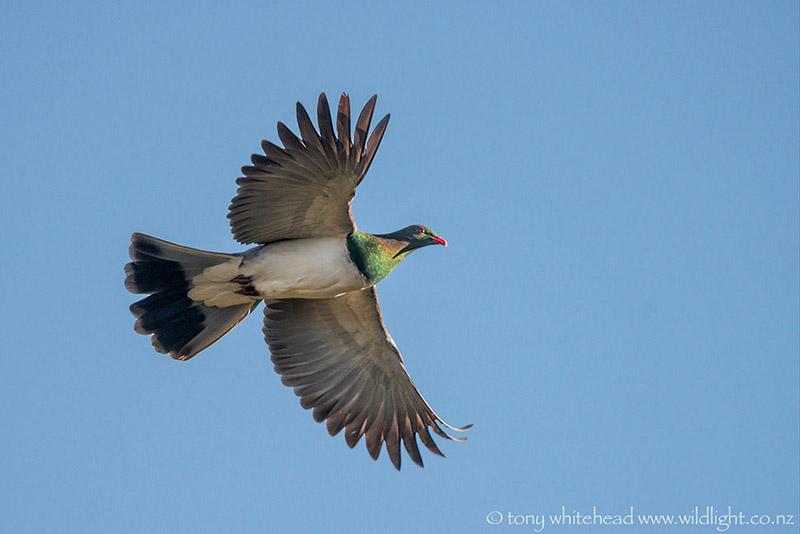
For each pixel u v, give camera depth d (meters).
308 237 12.65
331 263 12.56
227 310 13.17
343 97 11.43
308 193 12.02
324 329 13.81
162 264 12.58
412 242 13.34
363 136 11.52
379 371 13.98
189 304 12.92
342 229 12.60
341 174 11.74
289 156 11.55
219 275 12.56
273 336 13.79
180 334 12.99
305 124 11.38
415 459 13.88
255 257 12.51
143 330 12.78
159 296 12.76
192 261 12.51
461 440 13.73
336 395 13.96
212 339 13.23
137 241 12.51
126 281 12.56
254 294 12.84
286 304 13.62
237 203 12.02
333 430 13.88
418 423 13.92
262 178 11.77
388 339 13.71
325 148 11.48
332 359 13.97
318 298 13.30
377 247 12.84
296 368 13.86
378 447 13.95
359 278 12.77
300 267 12.53
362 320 13.62
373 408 14.03
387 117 11.63
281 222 12.39
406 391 13.88
